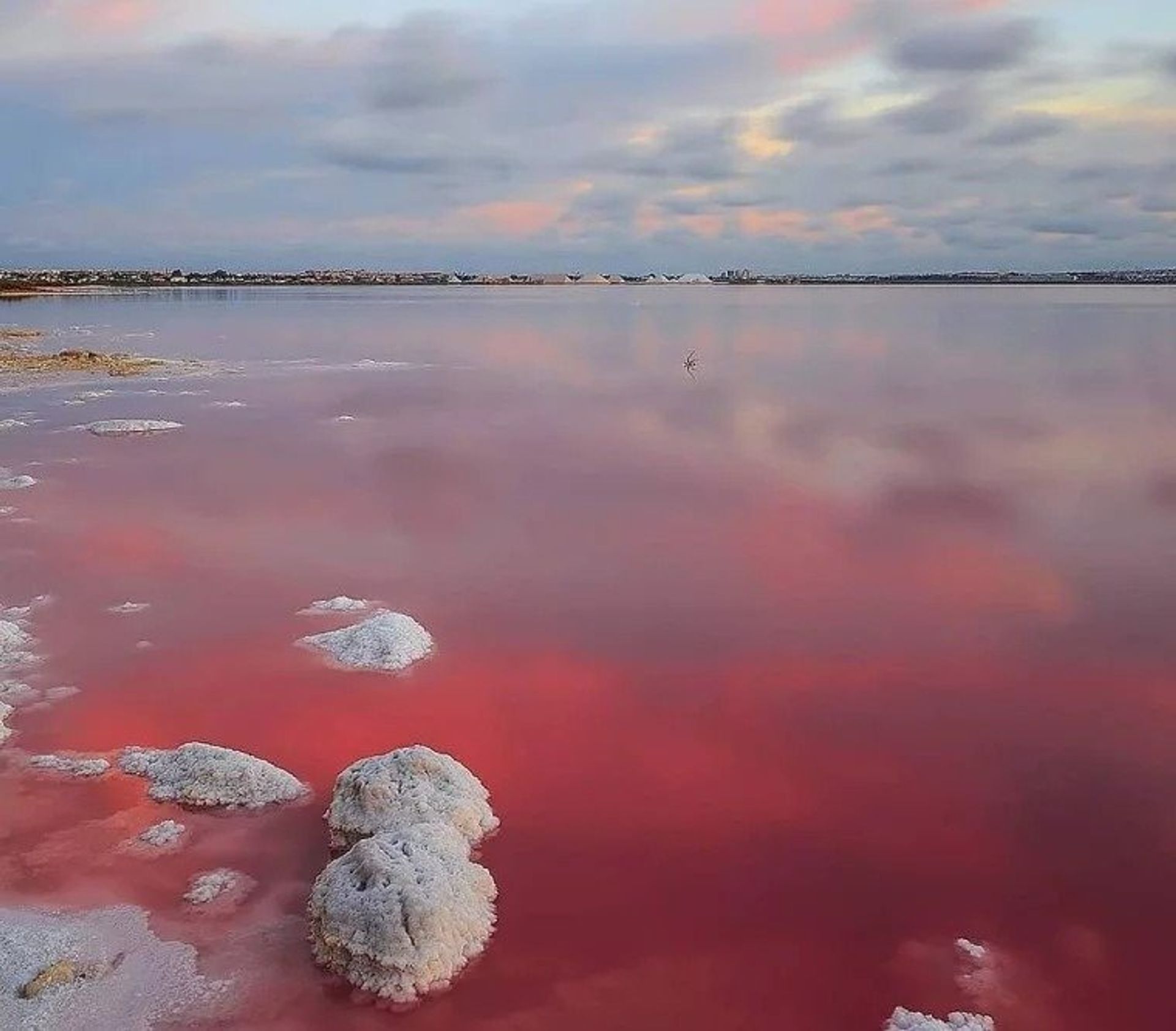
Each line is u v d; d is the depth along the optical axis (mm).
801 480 21922
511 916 7832
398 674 11914
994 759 10164
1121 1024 6887
